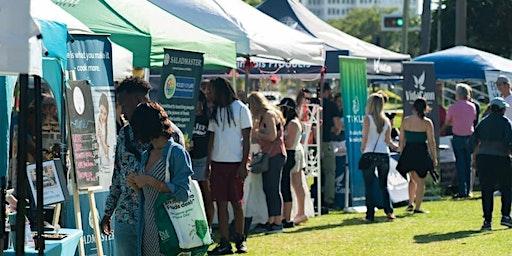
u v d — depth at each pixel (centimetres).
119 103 828
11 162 877
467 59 2178
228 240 1247
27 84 669
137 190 771
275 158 1434
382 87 4453
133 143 798
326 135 1800
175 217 762
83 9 1122
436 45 3966
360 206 1791
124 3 1204
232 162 1222
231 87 1222
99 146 962
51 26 714
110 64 977
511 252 1297
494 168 1486
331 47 2083
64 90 902
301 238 1412
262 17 1573
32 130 905
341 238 1420
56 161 850
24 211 684
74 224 955
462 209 1814
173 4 1403
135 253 801
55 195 845
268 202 1455
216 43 1254
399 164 1723
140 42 1124
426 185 2006
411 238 1429
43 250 741
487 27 3769
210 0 1455
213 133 1217
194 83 1165
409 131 1709
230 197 1234
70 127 895
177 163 769
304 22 2136
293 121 1520
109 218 823
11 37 626
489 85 2114
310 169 1714
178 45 1183
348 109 1753
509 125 1476
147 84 823
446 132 2098
